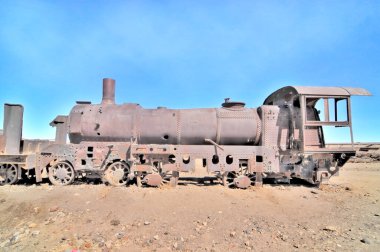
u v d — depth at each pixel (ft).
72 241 17.47
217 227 19.63
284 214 22.79
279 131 33.47
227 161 34.45
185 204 24.90
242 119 33.40
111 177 32.14
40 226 20.12
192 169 32.12
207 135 33.37
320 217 22.12
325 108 32.78
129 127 33.12
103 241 17.37
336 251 15.79
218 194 28.48
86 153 32.42
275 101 38.04
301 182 36.65
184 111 34.50
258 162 32.78
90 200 25.72
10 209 23.79
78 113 33.60
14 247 16.84
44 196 26.86
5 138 34.99
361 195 29.94
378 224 20.53
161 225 19.95
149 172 31.94
